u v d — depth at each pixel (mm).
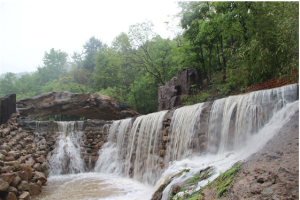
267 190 2404
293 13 6402
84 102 19094
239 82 11719
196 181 3861
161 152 8109
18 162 7262
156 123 9141
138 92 28328
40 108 17906
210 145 6305
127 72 33344
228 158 4676
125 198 6434
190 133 7016
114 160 12031
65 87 37594
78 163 12516
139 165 9555
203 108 6863
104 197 6820
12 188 6184
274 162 2938
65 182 9430
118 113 20797
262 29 8641
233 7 12867
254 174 2879
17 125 12117
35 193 7387
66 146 12797
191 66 17688
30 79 61688
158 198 4352
